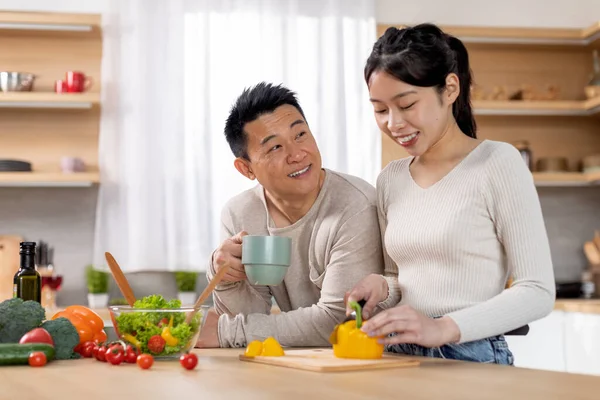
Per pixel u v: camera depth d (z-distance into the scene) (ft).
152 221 13.43
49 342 5.20
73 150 14.17
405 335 4.80
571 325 12.02
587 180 14.26
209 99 13.70
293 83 13.98
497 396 3.43
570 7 15.16
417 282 5.62
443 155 5.70
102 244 13.37
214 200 13.65
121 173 13.47
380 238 6.48
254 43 13.92
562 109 14.44
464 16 14.90
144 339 5.16
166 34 13.69
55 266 14.05
